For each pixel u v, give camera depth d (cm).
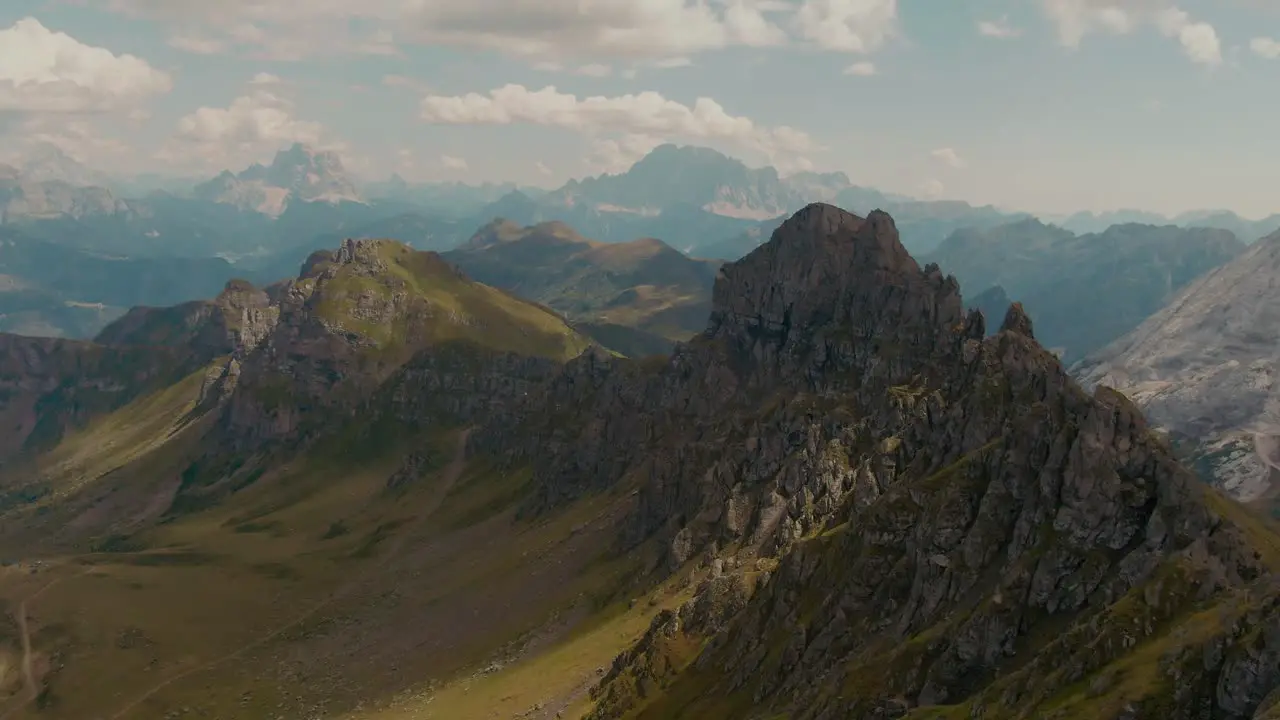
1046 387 17250
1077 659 10931
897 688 12975
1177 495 13038
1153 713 9419
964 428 18025
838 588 16250
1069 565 13175
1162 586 11631
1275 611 9131
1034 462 14962
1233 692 9050
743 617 18000
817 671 14988
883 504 16912
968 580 14250
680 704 16900
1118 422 14150
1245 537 12425
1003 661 12612
